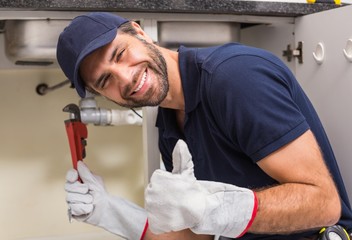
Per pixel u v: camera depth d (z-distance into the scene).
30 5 1.11
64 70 1.08
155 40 1.25
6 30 1.35
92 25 1.02
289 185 0.91
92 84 1.05
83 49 1.00
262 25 1.53
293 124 0.92
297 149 0.92
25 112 1.61
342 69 1.23
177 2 1.20
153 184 0.81
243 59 0.97
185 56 1.10
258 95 0.92
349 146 1.23
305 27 1.36
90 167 1.69
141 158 1.74
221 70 0.97
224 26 1.38
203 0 1.22
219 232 0.83
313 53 1.33
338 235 1.05
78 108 1.36
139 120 1.43
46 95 1.63
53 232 1.66
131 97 1.04
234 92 0.93
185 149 0.85
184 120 1.15
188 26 1.34
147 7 1.17
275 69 0.99
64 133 1.66
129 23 1.06
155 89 1.04
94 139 1.69
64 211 1.67
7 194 1.61
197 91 1.06
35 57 1.29
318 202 0.89
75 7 1.14
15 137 1.61
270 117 0.92
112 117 1.40
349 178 1.24
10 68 1.56
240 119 0.93
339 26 1.22
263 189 0.94
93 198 1.24
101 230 1.71
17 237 1.63
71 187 1.24
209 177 1.14
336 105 1.26
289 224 0.88
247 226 0.83
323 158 1.03
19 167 1.62
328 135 1.30
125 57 1.01
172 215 0.80
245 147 0.96
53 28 1.27
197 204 0.79
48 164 1.64
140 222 1.25
